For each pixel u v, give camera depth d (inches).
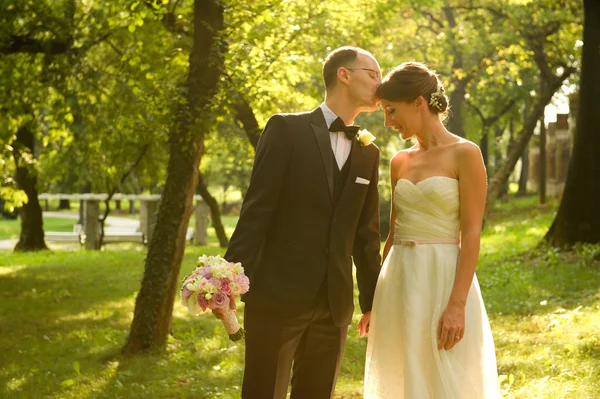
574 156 512.7
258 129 467.2
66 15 497.0
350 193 149.6
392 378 152.8
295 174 147.2
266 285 146.4
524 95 1244.5
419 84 148.7
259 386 147.2
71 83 545.3
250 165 814.5
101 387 264.7
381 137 978.7
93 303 483.2
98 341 356.5
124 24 482.3
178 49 349.7
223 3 314.0
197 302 134.2
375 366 155.1
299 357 154.3
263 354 147.2
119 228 1301.7
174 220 322.7
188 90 315.3
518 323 324.8
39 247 906.1
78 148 723.4
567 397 207.9
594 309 327.6
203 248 877.8
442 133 151.6
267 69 327.6
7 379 288.7
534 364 247.1
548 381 224.8
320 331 151.1
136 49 478.9
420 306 146.9
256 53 330.3
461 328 144.0
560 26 838.5
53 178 835.4
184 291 135.0
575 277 418.6
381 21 521.3
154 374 279.7
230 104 311.3
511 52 897.5
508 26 885.2
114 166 716.7
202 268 136.7
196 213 987.9
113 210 2123.5
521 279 433.7
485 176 147.3
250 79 315.0
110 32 497.4
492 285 439.2
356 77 151.1
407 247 151.2
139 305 322.7
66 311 455.2
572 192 511.2
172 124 313.4
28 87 537.3
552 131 1438.2
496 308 362.9
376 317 155.6
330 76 152.8
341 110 152.7
